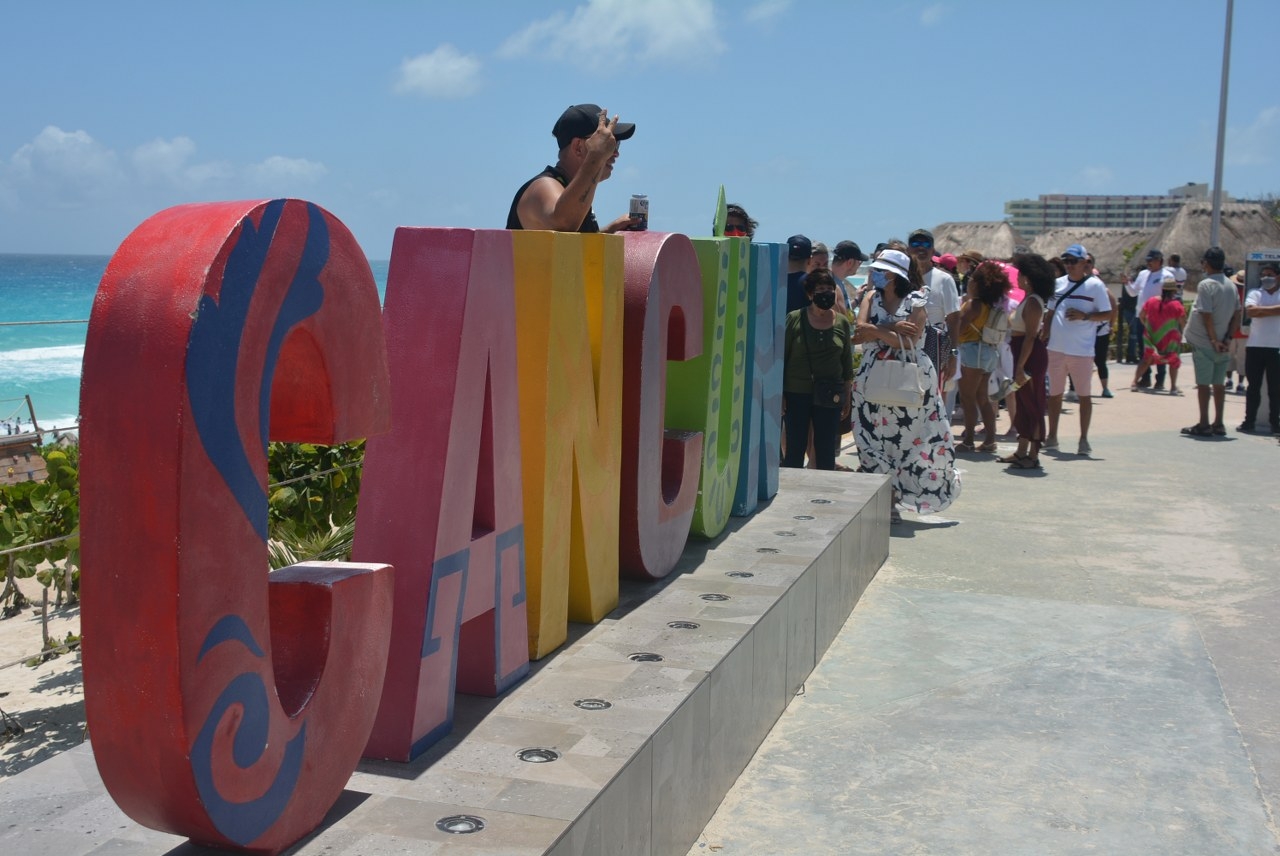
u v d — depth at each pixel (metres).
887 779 4.24
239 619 2.42
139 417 2.24
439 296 3.31
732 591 4.78
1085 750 4.52
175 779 2.33
